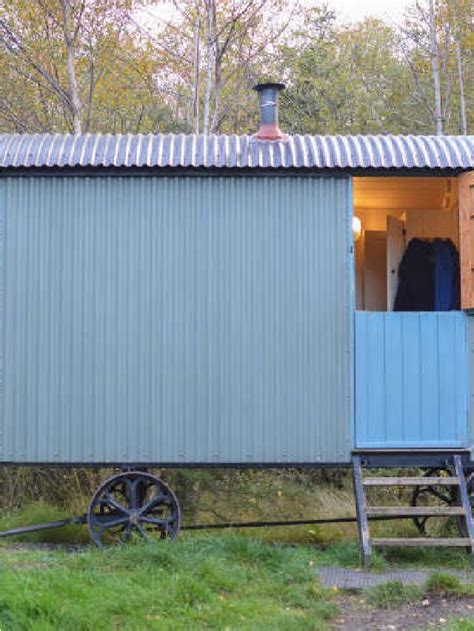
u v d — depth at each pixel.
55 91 19.75
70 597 6.70
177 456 8.97
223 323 9.05
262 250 9.09
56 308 9.05
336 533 11.26
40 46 19.36
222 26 19.34
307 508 13.02
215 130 19.08
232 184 9.12
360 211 11.79
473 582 7.84
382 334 9.09
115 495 11.83
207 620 6.57
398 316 9.12
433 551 9.08
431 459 9.08
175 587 7.11
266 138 9.59
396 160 9.02
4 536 9.60
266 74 21.77
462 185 9.05
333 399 9.03
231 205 9.12
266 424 8.99
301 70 25.38
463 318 9.12
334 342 9.06
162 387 9.02
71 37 19.17
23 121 21.36
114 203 9.11
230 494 13.66
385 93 27.12
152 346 9.04
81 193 9.12
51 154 9.10
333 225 9.11
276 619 6.63
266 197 9.12
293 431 8.99
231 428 8.98
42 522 11.09
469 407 9.08
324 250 9.10
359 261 11.82
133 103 21.62
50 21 19.39
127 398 9.00
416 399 9.07
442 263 10.74
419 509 8.75
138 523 9.10
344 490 14.05
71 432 8.98
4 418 8.98
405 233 11.12
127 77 20.44
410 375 9.09
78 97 19.77
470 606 7.16
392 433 9.03
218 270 9.08
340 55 27.78
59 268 9.07
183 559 8.10
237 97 20.31
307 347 9.05
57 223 9.10
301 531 11.35
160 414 8.99
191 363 9.02
